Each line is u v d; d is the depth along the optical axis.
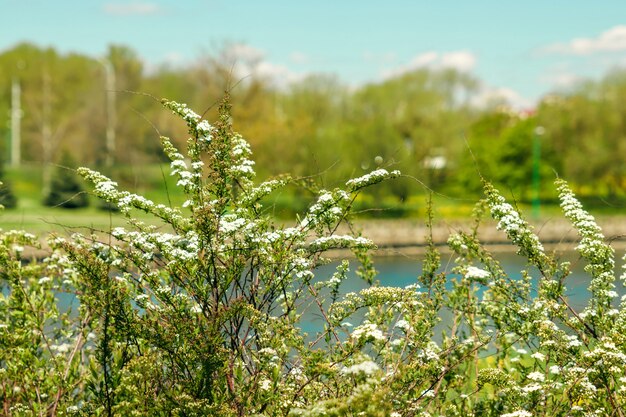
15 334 6.84
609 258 7.54
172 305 6.22
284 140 44.78
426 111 70.50
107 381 6.32
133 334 6.08
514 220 7.45
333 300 7.16
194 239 6.24
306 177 7.12
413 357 6.50
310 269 7.01
